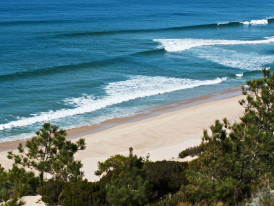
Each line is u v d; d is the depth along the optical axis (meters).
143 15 100.19
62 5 130.25
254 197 6.91
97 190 8.91
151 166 11.10
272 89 11.52
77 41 55.12
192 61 43.56
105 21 83.25
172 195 8.69
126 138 20.22
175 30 71.94
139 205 8.11
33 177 10.88
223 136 8.72
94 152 18.09
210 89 32.69
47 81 33.50
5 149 19.20
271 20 93.88
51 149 12.31
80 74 36.38
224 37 64.50
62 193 8.98
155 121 23.34
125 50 48.81
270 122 10.23
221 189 7.39
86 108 26.41
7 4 128.00
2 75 33.81
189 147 17.45
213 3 164.00
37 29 66.50
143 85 33.22
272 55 48.34
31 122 23.47
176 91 31.78
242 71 39.25
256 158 8.47
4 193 8.03
